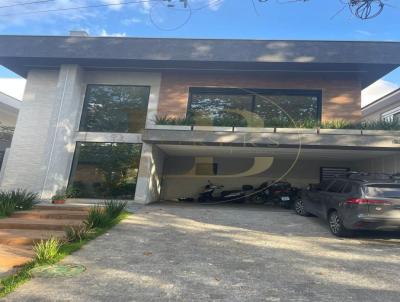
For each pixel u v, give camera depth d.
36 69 15.02
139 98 14.59
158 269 5.55
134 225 8.96
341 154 13.71
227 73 14.36
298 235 8.47
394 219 7.51
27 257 6.18
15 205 10.44
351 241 7.90
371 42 12.63
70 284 4.79
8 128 20.64
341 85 13.71
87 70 14.87
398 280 5.23
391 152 12.44
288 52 12.95
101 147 14.09
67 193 13.33
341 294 4.62
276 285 4.93
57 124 13.56
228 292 4.62
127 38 13.65
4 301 4.18
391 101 16.95
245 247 7.16
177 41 13.47
